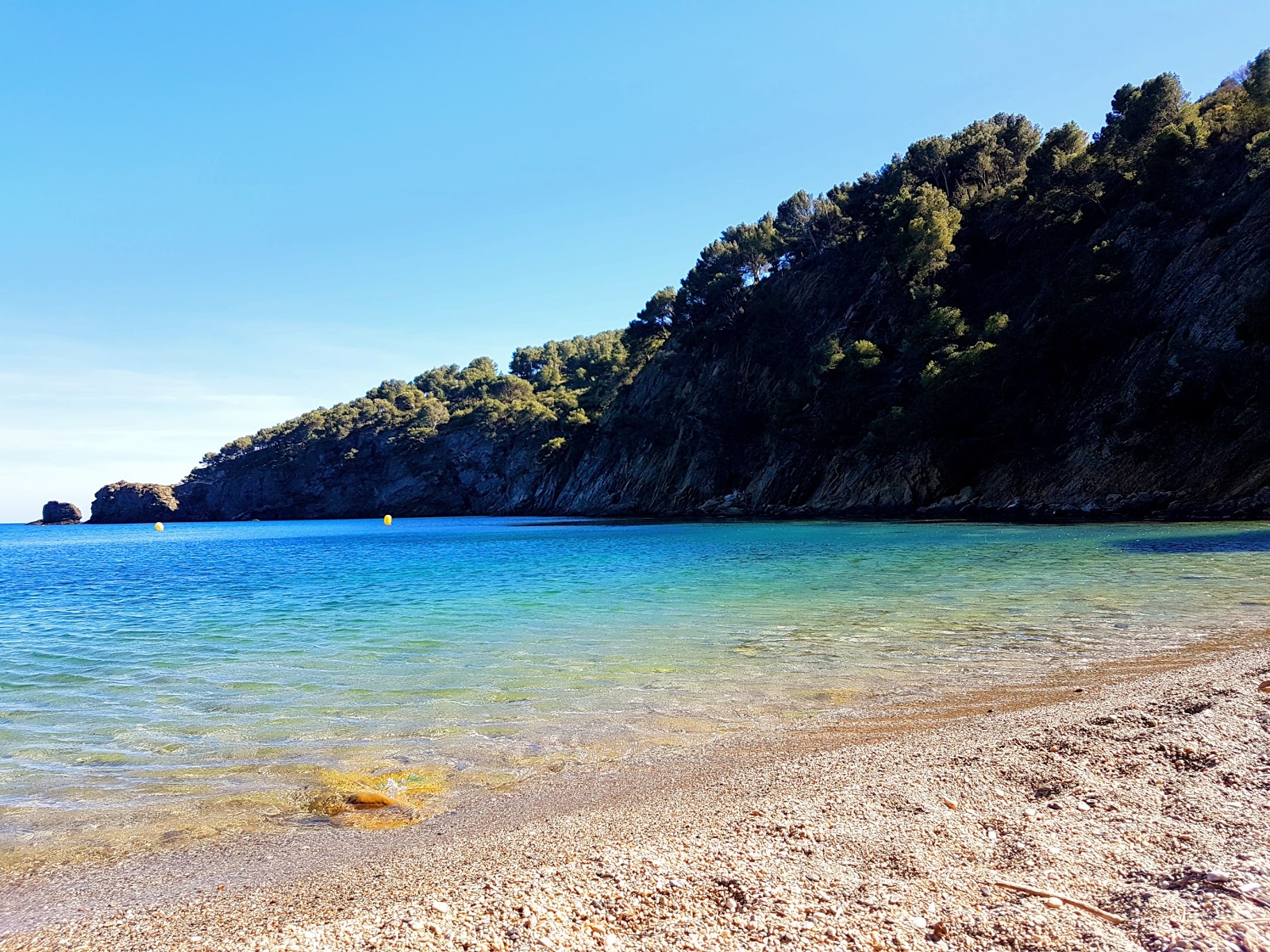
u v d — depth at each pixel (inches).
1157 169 2797.7
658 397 4830.2
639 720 385.1
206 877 221.8
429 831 251.8
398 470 7647.6
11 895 212.7
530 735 363.9
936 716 366.0
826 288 4163.4
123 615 898.7
